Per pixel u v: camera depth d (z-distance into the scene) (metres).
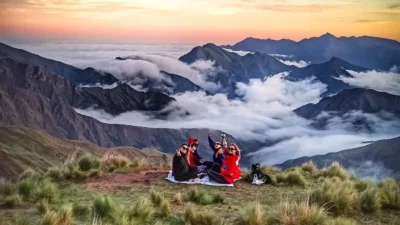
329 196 9.26
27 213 8.76
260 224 7.93
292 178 12.48
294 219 8.01
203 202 10.03
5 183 10.75
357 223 8.45
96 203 8.67
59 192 10.92
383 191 10.46
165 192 11.08
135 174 13.38
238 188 11.77
